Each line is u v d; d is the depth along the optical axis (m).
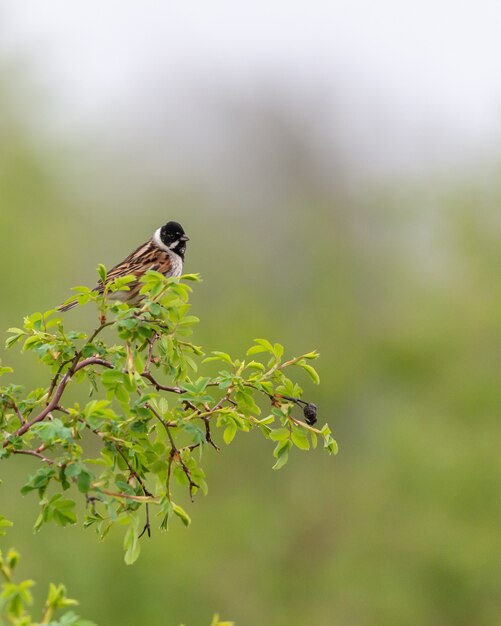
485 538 17.16
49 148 20.28
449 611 17.16
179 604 15.36
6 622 4.14
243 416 5.66
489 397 19.08
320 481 19.81
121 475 5.36
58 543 14.83
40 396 5.85
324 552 18.97
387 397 20.91
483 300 20.69
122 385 5.26
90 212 21.59
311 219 26.41
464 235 21.03
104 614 14.58
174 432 5.64
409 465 18.14
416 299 22.05
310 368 5.77
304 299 24.78
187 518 5.32
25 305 17.36
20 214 18.50
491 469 17.70
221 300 24.09
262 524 18.06
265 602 17.34
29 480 5.01
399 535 17.73
